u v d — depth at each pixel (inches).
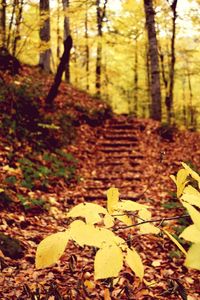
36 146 343.3
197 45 586.6
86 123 490.3
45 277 138.9
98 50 797.9
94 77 839.1
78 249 165.2
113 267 32.2
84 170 355.9
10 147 308.2
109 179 331.3
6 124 335.3
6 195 222.7
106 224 40.9
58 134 401.4
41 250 32.0
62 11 360.8
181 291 57.1
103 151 427.5
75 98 549.6
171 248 178.5
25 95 404.2
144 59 964.0
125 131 494.0
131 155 406.6
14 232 182.2
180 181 40.4
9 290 125.9
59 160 346.3
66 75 804.0
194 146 455.5
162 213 239.3
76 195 276.1
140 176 339.3
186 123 973.2
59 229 201.8
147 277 148.0
